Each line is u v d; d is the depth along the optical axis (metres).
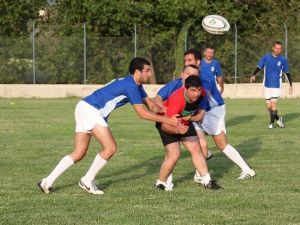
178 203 15.38
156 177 19.08
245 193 16.48
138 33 60.06
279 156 23.06
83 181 16.59
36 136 28.81
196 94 15.81
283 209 14.72
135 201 15.63
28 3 64.38
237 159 18.84
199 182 18.08
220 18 33.66
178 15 59.47
